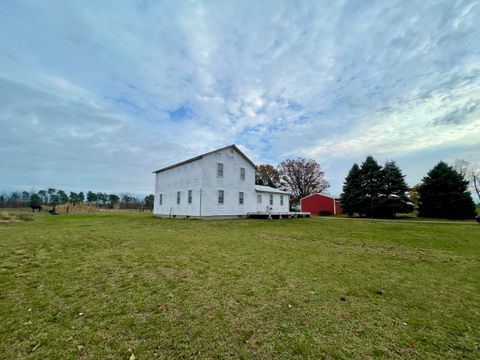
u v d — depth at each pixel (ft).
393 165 96.99
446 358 7.21
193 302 10.98
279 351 7.36
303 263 18.56
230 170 69.97
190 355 7.09
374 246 26.86
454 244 28.58
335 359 7.03
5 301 10.79
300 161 150.51
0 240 26.73
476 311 10.66
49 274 14.76
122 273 15.14
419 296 12.30
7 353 7.01
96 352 7.13
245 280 14.21
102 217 70.49
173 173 74.28
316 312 10.21
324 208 122.31
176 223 50.80
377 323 9.36
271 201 86.58
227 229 41.65
